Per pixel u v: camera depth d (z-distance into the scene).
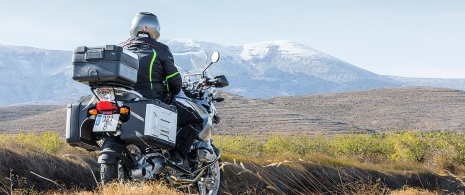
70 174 14.12
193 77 9.02
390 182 19.39
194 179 8.30
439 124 198.50
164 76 8.15
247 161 16.55
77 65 7.19
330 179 17.02
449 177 19.61
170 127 7.48
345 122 198.88
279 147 29.17
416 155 27.92
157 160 7.64
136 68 7.40
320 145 29.58
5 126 195.00
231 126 175.88
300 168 16.67
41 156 13.93
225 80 9.02
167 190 7.41
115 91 7.29
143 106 7.21
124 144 7.32
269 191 15.00
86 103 7.48
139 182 7.41
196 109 8.49
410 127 194.88
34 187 13.12
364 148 29.03
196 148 8.40
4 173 12.80
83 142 7.38
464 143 27.00
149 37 8.32
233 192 14.63
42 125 195.38
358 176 18.42
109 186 7.16
